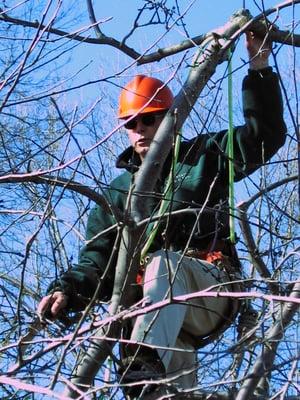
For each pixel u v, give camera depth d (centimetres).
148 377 407
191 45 482
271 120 465
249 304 449
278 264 427
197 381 426
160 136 451
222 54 462
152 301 421
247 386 372
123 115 494
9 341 436
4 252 447
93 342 414
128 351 423
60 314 452
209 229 460
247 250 443
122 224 415
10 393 417
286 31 468
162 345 422
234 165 436
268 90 465
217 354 404
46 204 430
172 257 442
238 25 469
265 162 456
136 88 496
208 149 462
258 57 468
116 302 430
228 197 471
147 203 457
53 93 436
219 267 450
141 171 446
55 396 334
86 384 412
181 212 427
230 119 461
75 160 402
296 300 361
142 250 441
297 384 368
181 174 467
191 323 449
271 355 381
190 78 461
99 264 467
